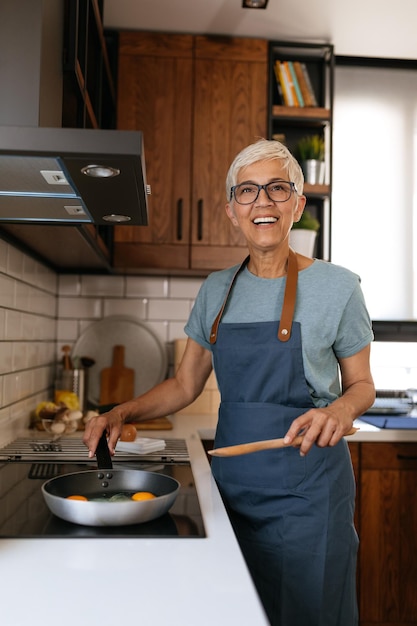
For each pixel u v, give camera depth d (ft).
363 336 5.28
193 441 7.00
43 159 3.33
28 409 7.65
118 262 8.84
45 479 5.00
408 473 8.07
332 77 9.21
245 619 2.48
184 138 8.92
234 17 8.62
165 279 9.92
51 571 3.00
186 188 8.91
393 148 10.24
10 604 2.61
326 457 4.98
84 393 8.93
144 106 8.89
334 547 4.85
